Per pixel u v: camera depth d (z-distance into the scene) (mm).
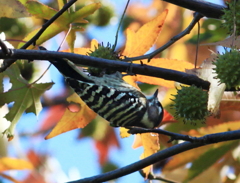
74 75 10094
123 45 14328
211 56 7363
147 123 11586
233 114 10352
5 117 9656
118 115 10867
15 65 9656
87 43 14539
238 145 9992
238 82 7125
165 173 10164
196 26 13484
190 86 8797
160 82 10398
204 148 9992
